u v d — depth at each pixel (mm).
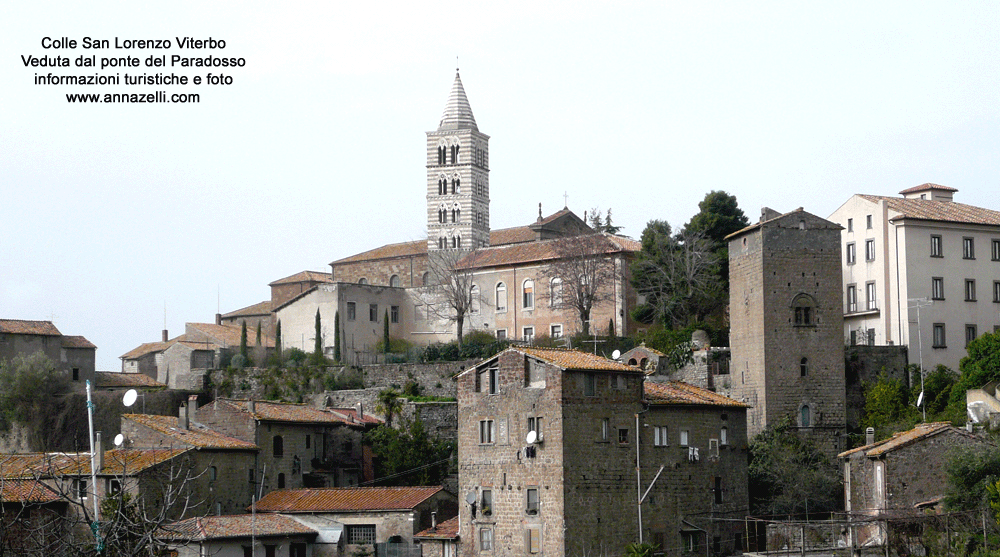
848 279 153000
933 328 144625
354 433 141250
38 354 159500
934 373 139750
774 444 129375
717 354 143625
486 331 180375
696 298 159500
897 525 96062
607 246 170000
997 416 119188
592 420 111875
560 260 170750
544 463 110938
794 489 124938
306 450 135375
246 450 125625
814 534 113625
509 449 114250
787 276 134875
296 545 114375
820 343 134875
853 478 111250
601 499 111188
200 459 119312
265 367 167500
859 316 150250
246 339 174125
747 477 123562
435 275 188250
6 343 164250
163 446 120938
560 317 174250
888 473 106438
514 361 114875
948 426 109688
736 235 139125
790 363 133750
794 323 134375
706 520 117562
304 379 162875
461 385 119188
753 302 135375
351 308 181750
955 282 146875
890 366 141125
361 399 155125
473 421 117625
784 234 135250
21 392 156250
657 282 164125
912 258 145500
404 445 139625
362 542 119312
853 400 138500
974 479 100688
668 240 164375
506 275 180375
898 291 145250
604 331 168000
